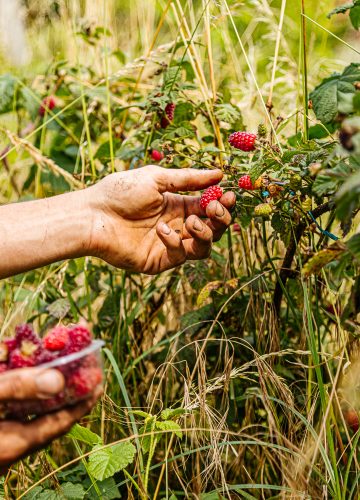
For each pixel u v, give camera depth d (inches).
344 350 42.4
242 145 42.0
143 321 52.9
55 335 35.0
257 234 50.8
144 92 61.8
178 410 41.1
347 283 50.4
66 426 35.0
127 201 42.9
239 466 45.8
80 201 43.4
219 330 49.4
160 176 42.8
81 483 45.0
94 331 52.7
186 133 48.4
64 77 61.5
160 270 44.6
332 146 40.9
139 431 43.9
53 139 61.6
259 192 42.8
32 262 42.8
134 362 49.2
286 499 41.9
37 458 48.4
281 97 58.4
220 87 60.2
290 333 49.9
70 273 54.1
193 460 45.8
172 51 52.9
